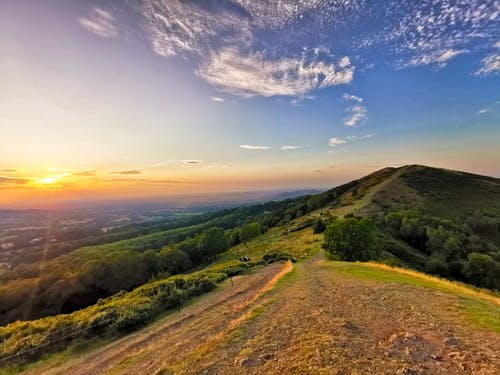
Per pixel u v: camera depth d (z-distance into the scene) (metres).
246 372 8.15
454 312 11.68
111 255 73.44
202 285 31.95
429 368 7.24
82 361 17.03
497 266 53.31
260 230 117.50
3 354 18.39
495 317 10.69
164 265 81.94
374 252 43.75
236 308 18.30
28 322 25.89
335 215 99.56
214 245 100.44
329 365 7.70
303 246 65.12
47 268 73.94
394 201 109.94
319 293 17.64
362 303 14.23
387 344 8.94
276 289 21.41
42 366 17.38
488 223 87.56
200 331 15.34
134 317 22.67
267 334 10.94
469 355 7.69
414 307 12.78
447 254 64.50
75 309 59.94
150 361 12.93
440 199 111.88
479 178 132.75
